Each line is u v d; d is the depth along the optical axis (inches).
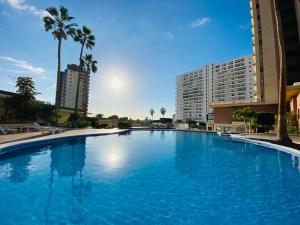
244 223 154.2
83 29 1219.9
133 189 225.8
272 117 1045.2
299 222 155.6
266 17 1395.2
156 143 676.7
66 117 1457.9
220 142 722.2
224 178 274.8
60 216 159.5
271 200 199.0
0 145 365.1
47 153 424.8
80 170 302.0
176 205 185.8
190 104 5393.7
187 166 343.9
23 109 887.1
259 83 1369.3
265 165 356.8
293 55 1299.2
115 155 432.1
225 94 4690.0
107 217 160.4
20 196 198.4
